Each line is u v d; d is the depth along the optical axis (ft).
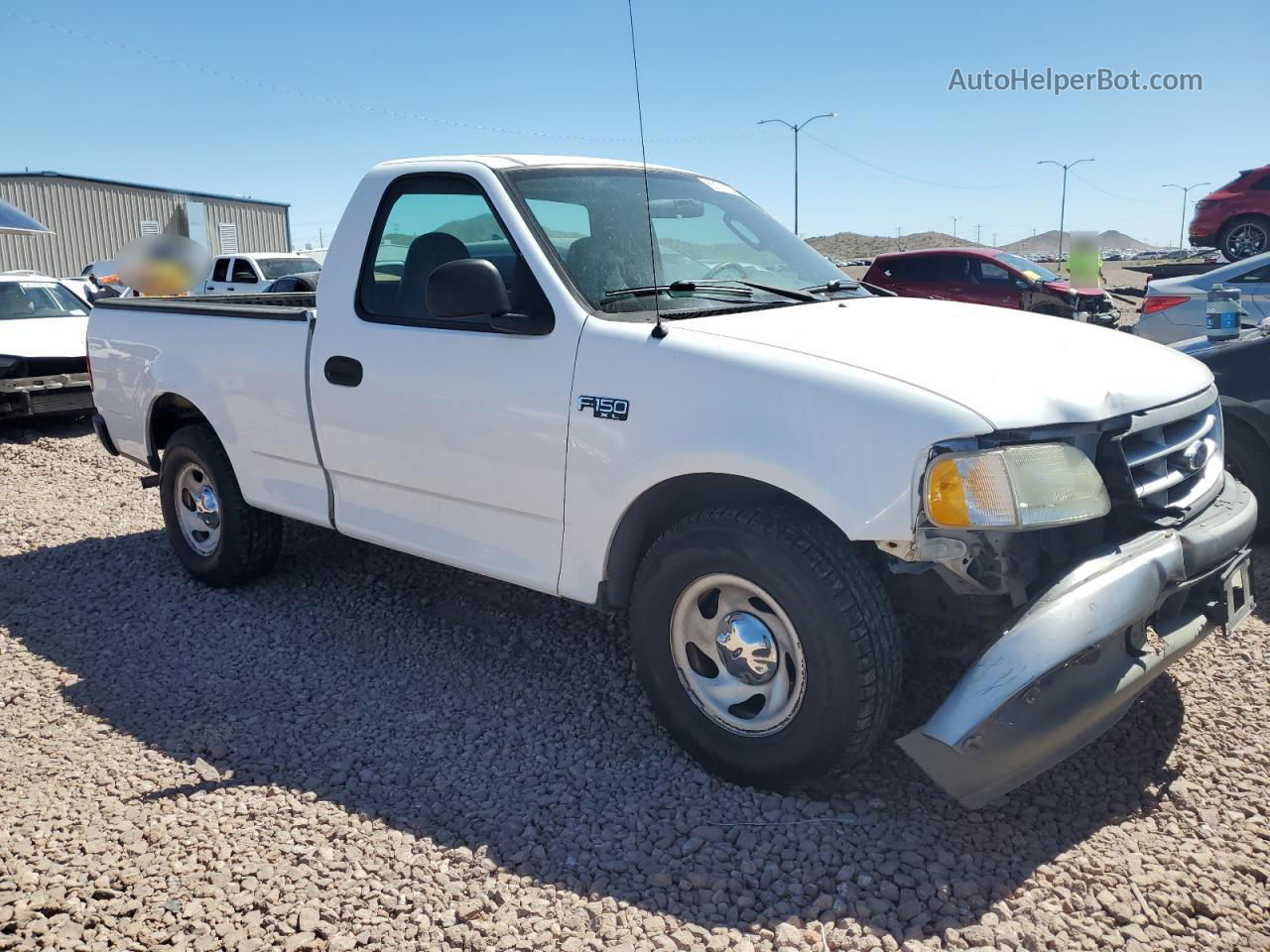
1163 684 12.69
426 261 12.94
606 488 10.84
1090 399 9.66
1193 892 8.87
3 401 29.94
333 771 11.14
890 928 8.43
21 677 13.64
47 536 20.18
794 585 9.51
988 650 8.93
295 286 25.62
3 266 111.34
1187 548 9.89
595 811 10.26
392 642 14.57
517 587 16.34
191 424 16.65
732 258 13.43
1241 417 16.38
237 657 14.16
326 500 14.35
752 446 9.71
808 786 10.53
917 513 9.00
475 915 8.73
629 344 10.74
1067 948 8.21
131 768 11.21
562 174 13.02
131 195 121.39
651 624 10.82
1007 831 9.74
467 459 12.18
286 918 8.67
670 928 8.51
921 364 9.72
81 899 8.90
